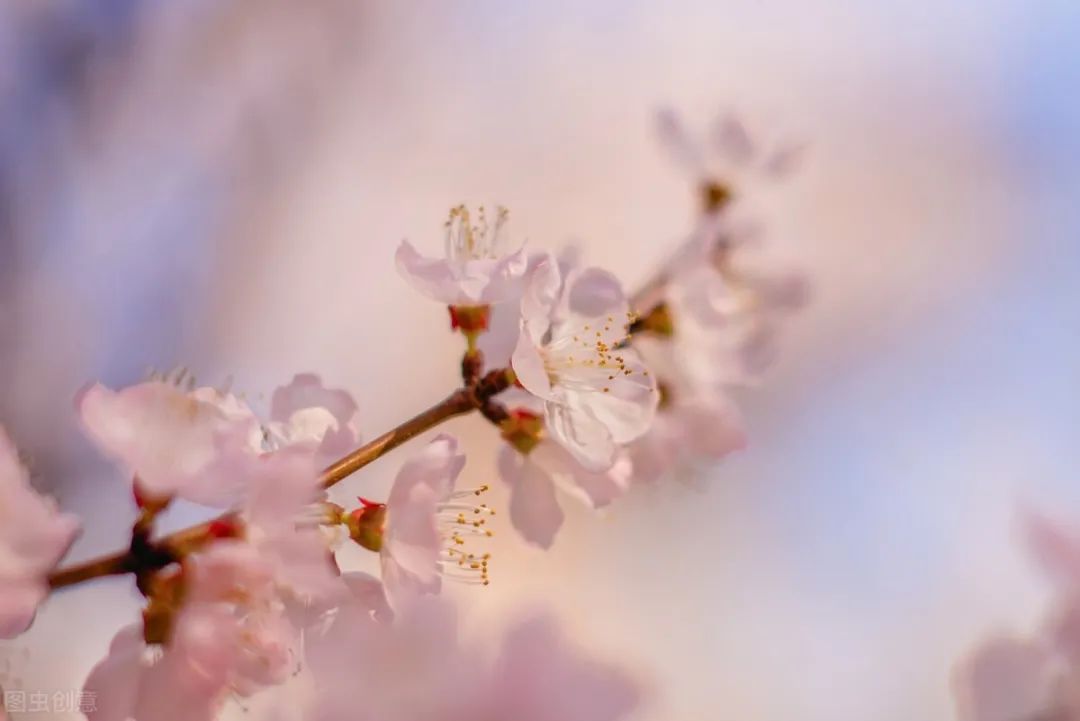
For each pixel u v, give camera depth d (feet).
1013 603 2.16
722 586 2.17
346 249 2.56
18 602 1.36
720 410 1.57
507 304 1.74
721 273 1.62
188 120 2.50
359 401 2.44
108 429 1.37
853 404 2.51
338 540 1.42
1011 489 2.37
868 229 2.70
